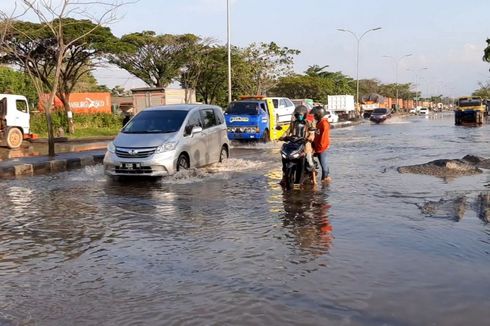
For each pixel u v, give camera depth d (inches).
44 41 1214.9
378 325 155.1
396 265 211.3
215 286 190.4
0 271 214.2
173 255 232.2
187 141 502.9
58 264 222.8
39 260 229.3
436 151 735.1
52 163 607.5
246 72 2039.9
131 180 478.0
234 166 571.5
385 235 260.2
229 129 878.4
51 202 374.0
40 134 1235.2
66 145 948.0
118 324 159.2
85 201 374.9
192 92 1706.4
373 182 442.0
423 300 173.8
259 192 399.2
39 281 200.7
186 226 288.7
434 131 1304.1
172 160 475.5
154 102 1567.4
